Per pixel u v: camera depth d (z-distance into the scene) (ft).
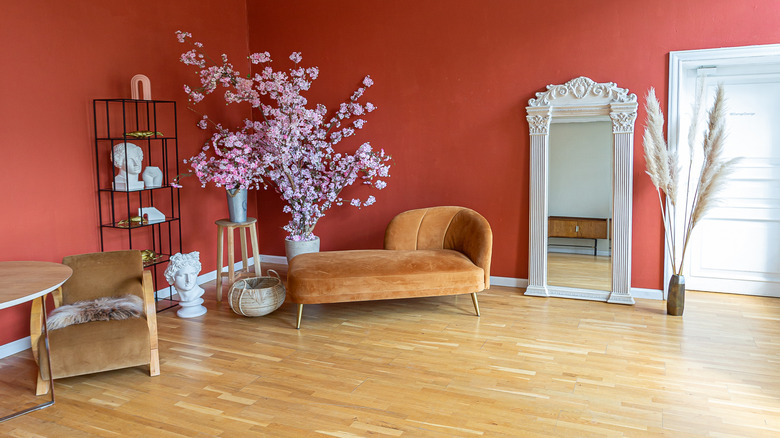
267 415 9.45
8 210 12.25
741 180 15.46
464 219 15.67
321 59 18.63
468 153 17.25
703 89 13.89
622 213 15.40
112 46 14.64
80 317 10.74
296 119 16.66
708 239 15.98
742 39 14.19
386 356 11.95
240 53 19.21
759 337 12.66
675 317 14.15
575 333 13.16
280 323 14.20
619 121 15.16
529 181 16.53
